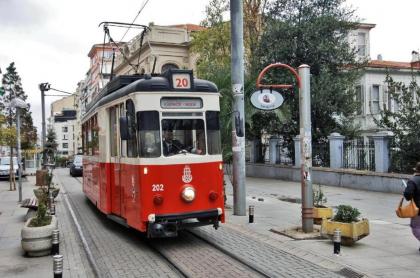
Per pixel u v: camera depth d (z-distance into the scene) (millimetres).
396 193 18250
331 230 9695
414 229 9000
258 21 28047
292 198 17984
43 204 10312
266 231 11297
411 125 18453
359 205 15578
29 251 9312
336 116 25234
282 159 26797
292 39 25328
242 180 13844
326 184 22000
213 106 10570
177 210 9906
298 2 26406
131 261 9055
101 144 13000
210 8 29656
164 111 10055
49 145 34156
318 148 23578
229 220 13016
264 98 11250
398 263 8250
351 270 7773
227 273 7961
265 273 7727
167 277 7930
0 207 17500
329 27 25453
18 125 19281
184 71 10328
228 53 29531
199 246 10070
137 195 9898
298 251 9164
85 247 10211
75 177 35906
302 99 10812
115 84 12117
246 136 28016
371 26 35469
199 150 10305
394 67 32219
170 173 9891
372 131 28812
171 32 42594
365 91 31750
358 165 20734
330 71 25438
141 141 9836
